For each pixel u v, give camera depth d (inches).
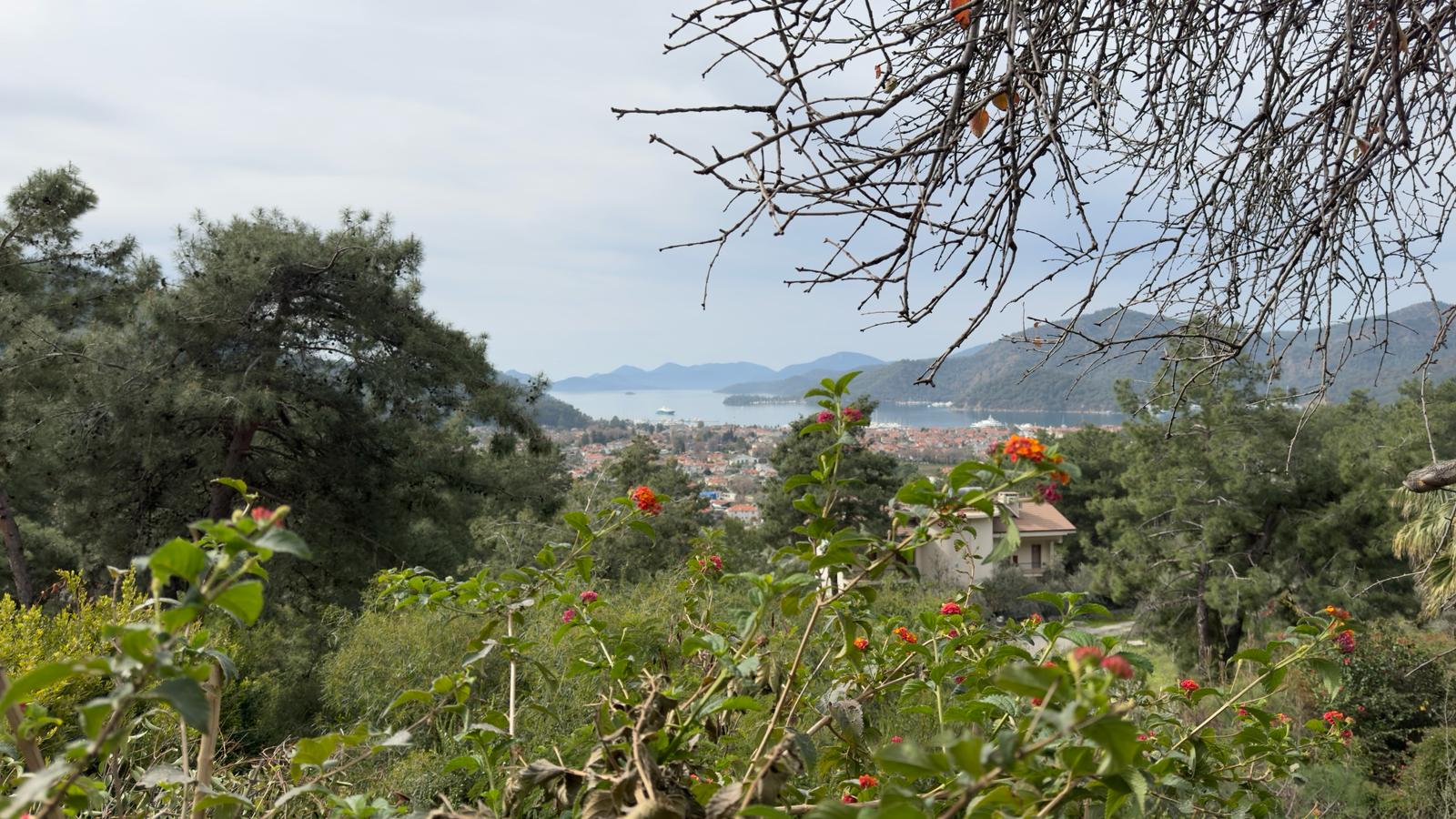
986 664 80.8
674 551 645.3
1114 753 37.1
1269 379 80.6
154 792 86.8
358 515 547.2
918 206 61.0
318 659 355.6
